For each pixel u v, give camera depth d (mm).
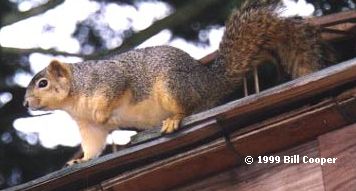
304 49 7168
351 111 5879
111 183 6434
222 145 6094
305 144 6102
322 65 7117
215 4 11609
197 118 6086
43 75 7992
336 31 7500
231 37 7477
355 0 10312
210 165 6277
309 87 5746
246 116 5957
